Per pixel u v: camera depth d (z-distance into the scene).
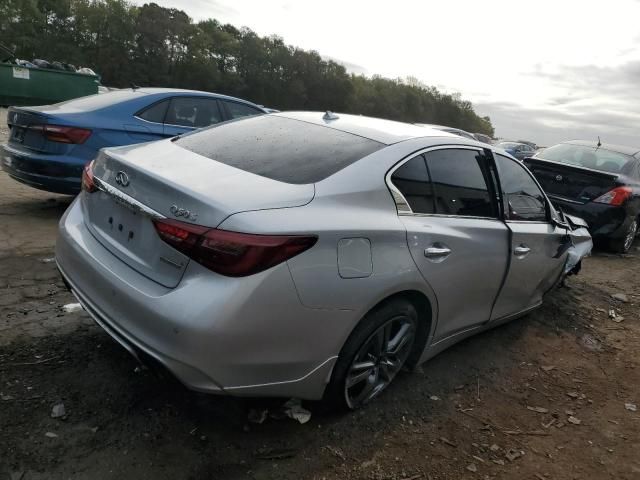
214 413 2.73
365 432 2.78
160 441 2.49
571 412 3.33
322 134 3.05
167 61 78.12
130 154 2.82
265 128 3.25
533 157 8.45
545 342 4.32
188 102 6.42
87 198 2.90
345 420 2.84
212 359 2.12
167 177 2.42
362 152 2.82
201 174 2.53
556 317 4.87
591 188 7.44
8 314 3.41
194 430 2.59
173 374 2.18
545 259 4.12
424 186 2.98
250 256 2.14
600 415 3.34
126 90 6.33
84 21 71.62
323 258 2.33
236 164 2.73
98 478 2.23
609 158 8.05
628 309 5.42
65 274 2.79
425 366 3.58
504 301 3.79
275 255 2.18
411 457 2.66
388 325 2.80
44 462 2.26
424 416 3.02
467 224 3.19
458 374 3.56
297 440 2.63
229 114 6.83
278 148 2.90
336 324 2.42
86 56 72.00
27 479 2.16
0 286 3.79
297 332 2.30
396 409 3.03
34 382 2.77
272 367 2.29
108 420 2.57
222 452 2.48
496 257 3.42
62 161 5.27
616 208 7.30
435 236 2.88
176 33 78.44
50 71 16.69
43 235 5.02
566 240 4.36
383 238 2.59
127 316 2.32
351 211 2.54
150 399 2.77
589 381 3.78
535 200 4.05
